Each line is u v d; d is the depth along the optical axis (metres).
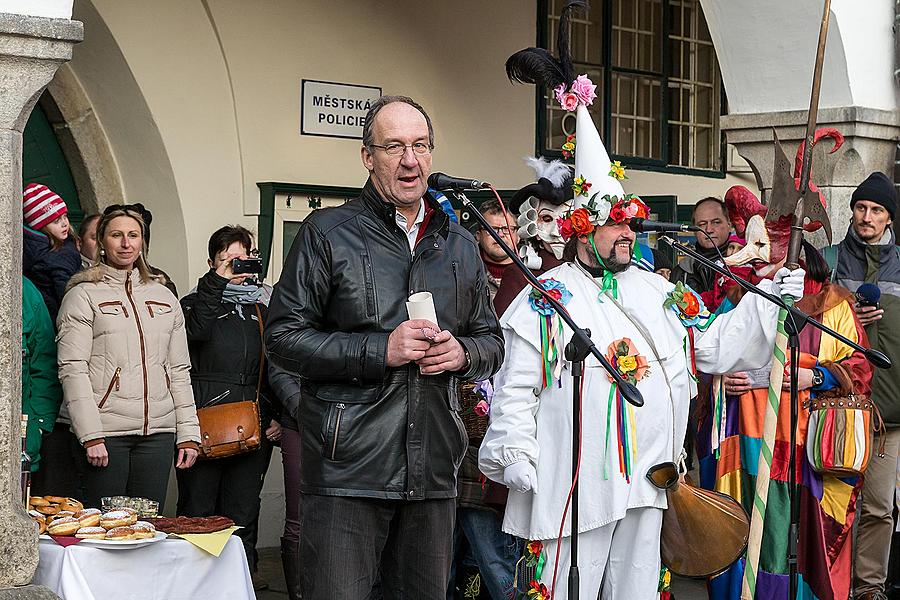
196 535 4.52
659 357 4.46
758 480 4.81
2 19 3.76
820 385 5.23
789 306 4.52
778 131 6.46
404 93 7.97
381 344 3.52
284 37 7.47
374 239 3.67
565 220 4.48
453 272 3.76
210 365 6.02
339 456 3.57
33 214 5.49
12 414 3.85
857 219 6.00
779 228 5.25
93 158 7.22
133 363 5.17
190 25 7.13
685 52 9.60
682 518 4.40
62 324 5.07
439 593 3.70
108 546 4.29
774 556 5.18
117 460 5.12
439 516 3.68
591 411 4.33
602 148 4.54
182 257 7.20
